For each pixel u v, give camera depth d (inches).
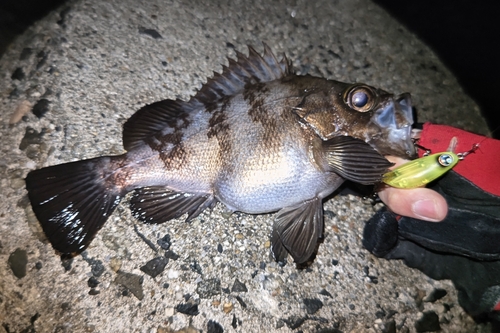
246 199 8.5
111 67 11.7
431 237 8.8
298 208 8.9
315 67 13.7
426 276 10.6
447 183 8.7
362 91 8.0
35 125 10.5
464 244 8.4
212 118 8.7
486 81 13.2
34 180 8.7
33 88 11.0
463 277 9.7
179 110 9.2
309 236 8.7
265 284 9.7
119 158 8.9
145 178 8.9
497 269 8.9
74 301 9.0
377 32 14.7
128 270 9.4
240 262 9.8
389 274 10.4
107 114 11.0
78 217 8.8
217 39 13.2
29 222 9.5
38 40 11.7
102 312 9.0
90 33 12.2
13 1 11.4
